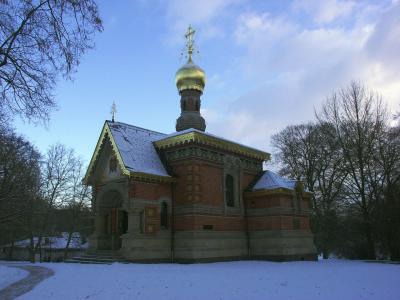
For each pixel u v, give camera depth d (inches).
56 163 2174.0
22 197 1811.0
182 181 1364.4
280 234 1413.6
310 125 2138.3
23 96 631.2
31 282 732.7
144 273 826.8
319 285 665.0
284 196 1475.1
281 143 2140.7
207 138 1389.0
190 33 1753.2
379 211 1619.1
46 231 2324.1
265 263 1266.0
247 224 1507.1
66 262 1321.4
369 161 1736.0
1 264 1253.7
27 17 598.2
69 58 624.7
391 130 1739.7
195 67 1681.8
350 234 1887.3
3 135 1749.5
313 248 1531.7
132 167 1279.5
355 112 1802.4
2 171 1711.4
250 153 1582.2
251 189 1520.7
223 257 1365.7
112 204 1416.1
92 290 607.2
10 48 598.2
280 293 577.0
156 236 1289.4
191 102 1669.5
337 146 1872.5
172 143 1397.6
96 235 1354.6
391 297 550.3
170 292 580.1
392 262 1370.6
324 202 1942.7
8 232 2362.2
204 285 645.9
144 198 1285.7
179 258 1299.2
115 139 1342.3
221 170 1456.7
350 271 925.2
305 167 2025.1
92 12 614.2
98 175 1401.3
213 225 1365.7
